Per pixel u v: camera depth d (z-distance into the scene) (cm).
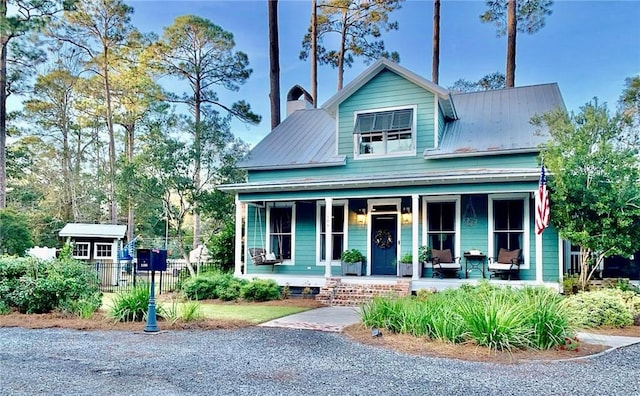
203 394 505
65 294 1116
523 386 545
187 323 975
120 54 2947
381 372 604
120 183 1772
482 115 1700
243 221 1909
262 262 1617
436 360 671
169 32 2636
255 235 1755
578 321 930
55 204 3797
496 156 1478
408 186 1395
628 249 1180
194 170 1816
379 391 521
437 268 1437
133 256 2511
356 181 1434
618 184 1159
